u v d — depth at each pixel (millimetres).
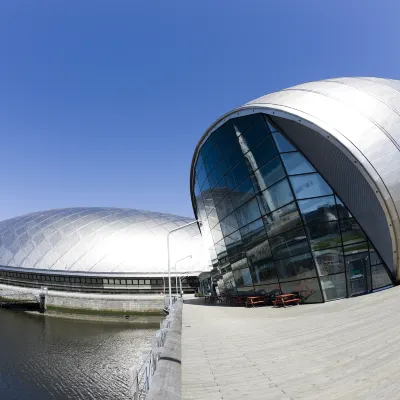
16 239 55875
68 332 35125
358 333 7395
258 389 4828
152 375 5066
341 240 14555
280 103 14836
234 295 22984
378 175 12219
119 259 50156
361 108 13625
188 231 56844
